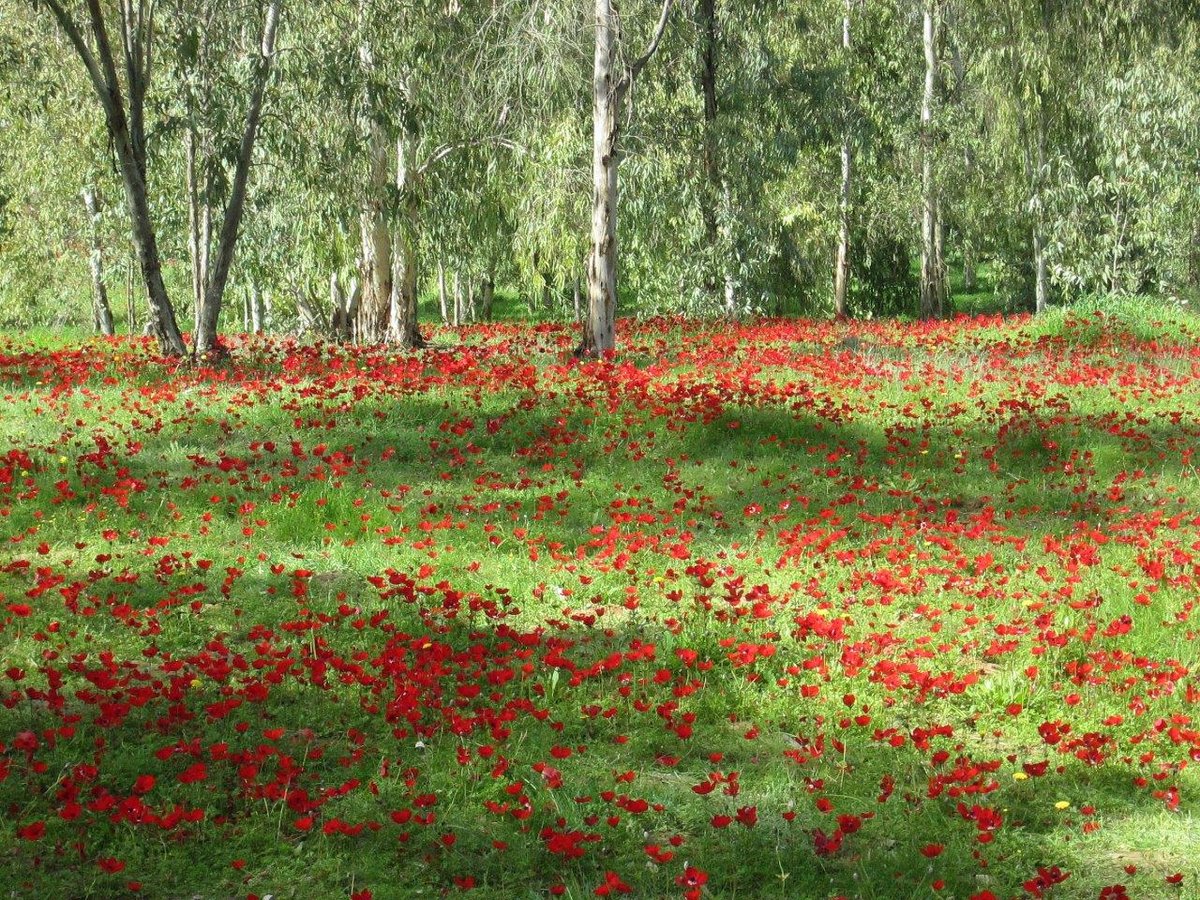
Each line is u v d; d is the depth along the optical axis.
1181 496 9.02
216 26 16.70
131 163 15.57
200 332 15.95
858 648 5.66
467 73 18.17
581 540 7.92
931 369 13.80
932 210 28.78
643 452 10.39
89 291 30.11
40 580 6.19
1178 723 4.87
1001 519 8.57
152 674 5.46
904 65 31.22
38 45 21.02
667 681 5.51
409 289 19.41
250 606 6.45
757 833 4.18
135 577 6.39
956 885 3.88
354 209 18.14
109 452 9.20
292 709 5.11
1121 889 3.50
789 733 5.09
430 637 5.94
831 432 11.09
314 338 22.11
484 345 19.75
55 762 4.52
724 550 7.71
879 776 4.63
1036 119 25.67
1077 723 5.14
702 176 23.08
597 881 3.89
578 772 4.62
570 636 6.13
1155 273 25.69
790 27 25.67
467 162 19.23
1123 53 24.59
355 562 7.28
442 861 3.99
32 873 3.80
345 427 11.07
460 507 8.51
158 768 4.54
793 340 17.89
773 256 26.78
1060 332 18.14
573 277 21.27
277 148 17.61
